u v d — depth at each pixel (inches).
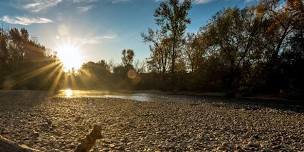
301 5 1882.4
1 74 2829.7
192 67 2711.6
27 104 1316.4
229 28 2297.0
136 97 2011.6
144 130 678.5
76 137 576.4
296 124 839.1
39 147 468.8
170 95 2271.2
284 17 1975.9
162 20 2551.7
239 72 2310.5
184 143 546.9
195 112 1094.4
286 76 1972.2
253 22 2240.4
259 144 546.9
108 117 894.4
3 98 1640.0
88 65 3865.7
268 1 2041.1
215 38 2336.4
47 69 2970.0
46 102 1444.4
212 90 2484.0
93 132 300.2
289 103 1604.3
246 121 875.4
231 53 2306.8
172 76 2691.9
